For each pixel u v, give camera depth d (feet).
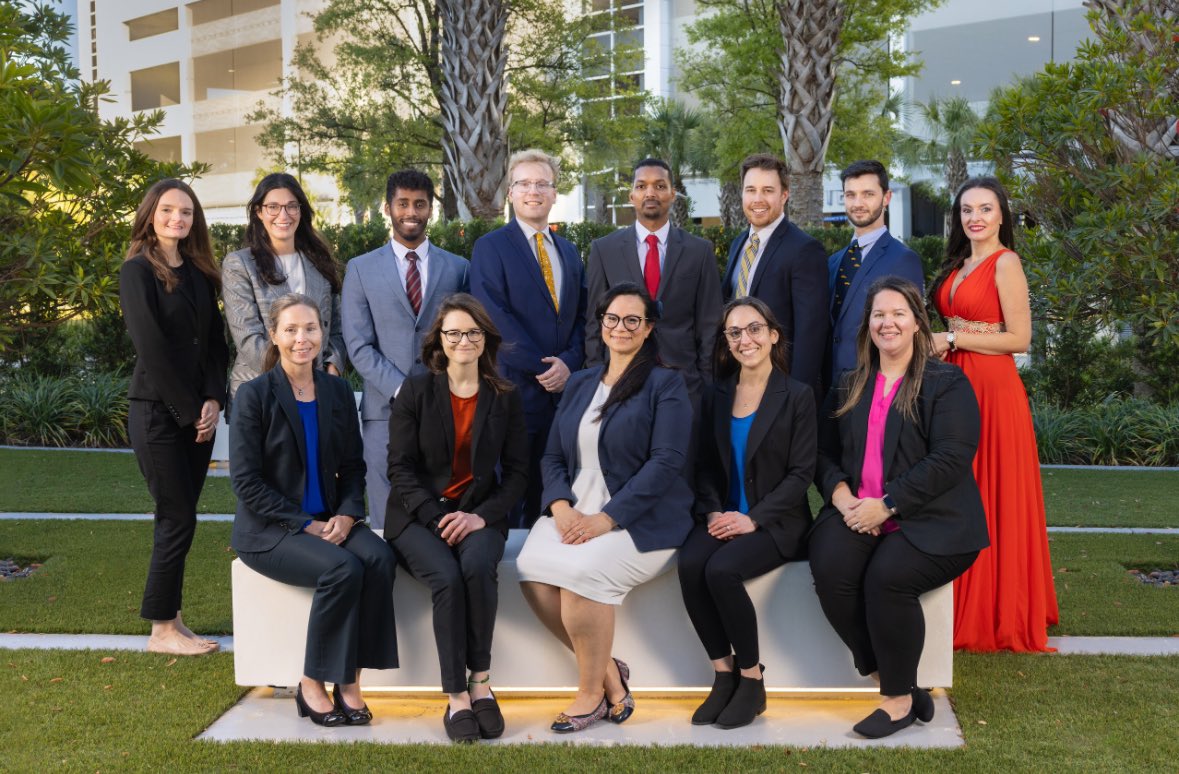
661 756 11.05
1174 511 23.91
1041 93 18.92
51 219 19.57
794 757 11.00
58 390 35.42
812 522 13.08
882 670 11.82
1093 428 32.45
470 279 15.92
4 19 18.28
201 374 14.89
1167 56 18.38
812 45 39.75
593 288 15.70
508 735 11.87
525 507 15.96
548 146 57.93
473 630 12.03
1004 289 14.83
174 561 14.28
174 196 14.29
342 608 11.95
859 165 15.35
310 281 15.37
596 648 12.00
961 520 12.08
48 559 19.35
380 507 15.71
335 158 56.85
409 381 13.05
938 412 12.42
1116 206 17.44
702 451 13.51
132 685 13.11
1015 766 10.64
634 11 110.83
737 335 12.87
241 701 12.84
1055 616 15.38
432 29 53.62
